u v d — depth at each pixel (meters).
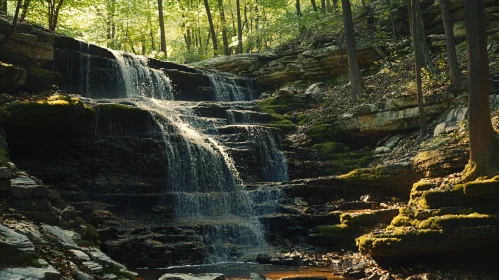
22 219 9.05
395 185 16.69
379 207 16.23
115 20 35.72
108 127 17.61
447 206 12.27
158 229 14.77
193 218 16.50
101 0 35.06
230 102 25.16
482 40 12.88
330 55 26.94
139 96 23.20
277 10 38.06
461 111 17.59
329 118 22.64
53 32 21.52
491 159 12.45
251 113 23.12
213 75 27.38
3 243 7.24
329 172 19.75
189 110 21.95
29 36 19.02
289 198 17.53
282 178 20.05
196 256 14.10
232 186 19.00
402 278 11.54
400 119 19.50
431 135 17.94
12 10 27.62
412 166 16.08
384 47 26.02
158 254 13.66
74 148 16.36
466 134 15.98
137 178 17.27
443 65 21.34
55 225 9.73
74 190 15.63
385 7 28.70
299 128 22.66
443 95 18.48
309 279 11.41
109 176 16.75
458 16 23.66
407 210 12.89
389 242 11.81
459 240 11.30
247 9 44.34
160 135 18.53
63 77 20.64
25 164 15.47
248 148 20.16
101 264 8.70
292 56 28.80
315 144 21.38
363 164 19.56
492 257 11.57
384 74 23.89
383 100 21.05
